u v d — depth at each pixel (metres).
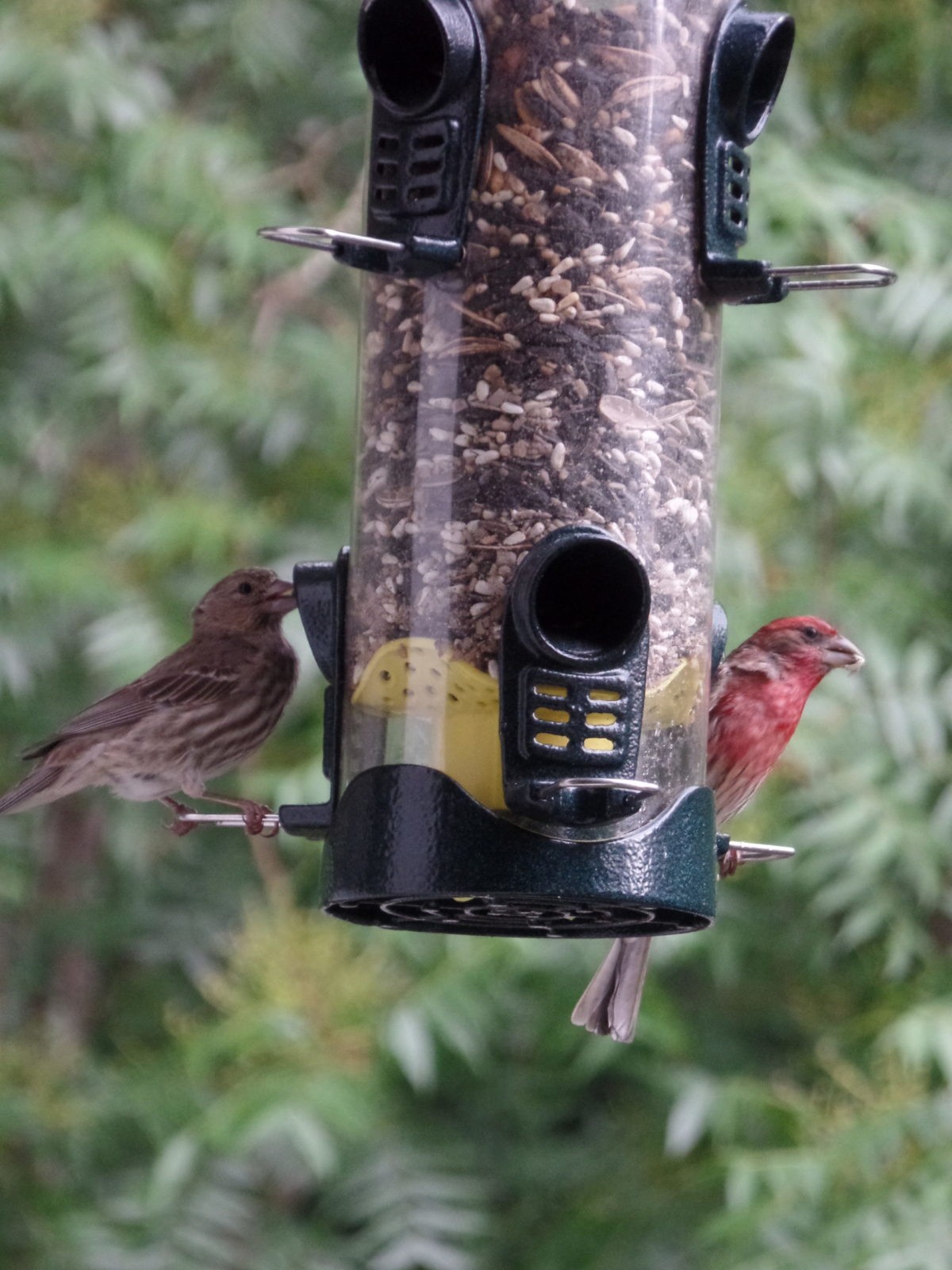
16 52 14.39
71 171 15.09
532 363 7.22
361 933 13.24
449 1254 13.22
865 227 13.95
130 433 15.96
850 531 14.12
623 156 7.31
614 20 7.32
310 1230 13.76
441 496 7.21
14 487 15.07
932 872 12.80
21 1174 14.11
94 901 15.93
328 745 7.50
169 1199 13.05
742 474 13.73
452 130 7.15
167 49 15.74
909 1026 12.56
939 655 13.78
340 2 15.84
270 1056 12.77
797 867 13.25
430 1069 12.77
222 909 15.16
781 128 14.38
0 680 14.55
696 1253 13.53
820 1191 12.16
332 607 7.52
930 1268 11.62
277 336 14.84
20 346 15.38
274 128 16.11
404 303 7.38
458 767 6.95
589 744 6.79
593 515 7.20
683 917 7.28
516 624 6.84
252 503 14.73
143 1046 15.51
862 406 13.85
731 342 13.48
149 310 14.73
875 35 14.60
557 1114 14.69
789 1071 14.06
